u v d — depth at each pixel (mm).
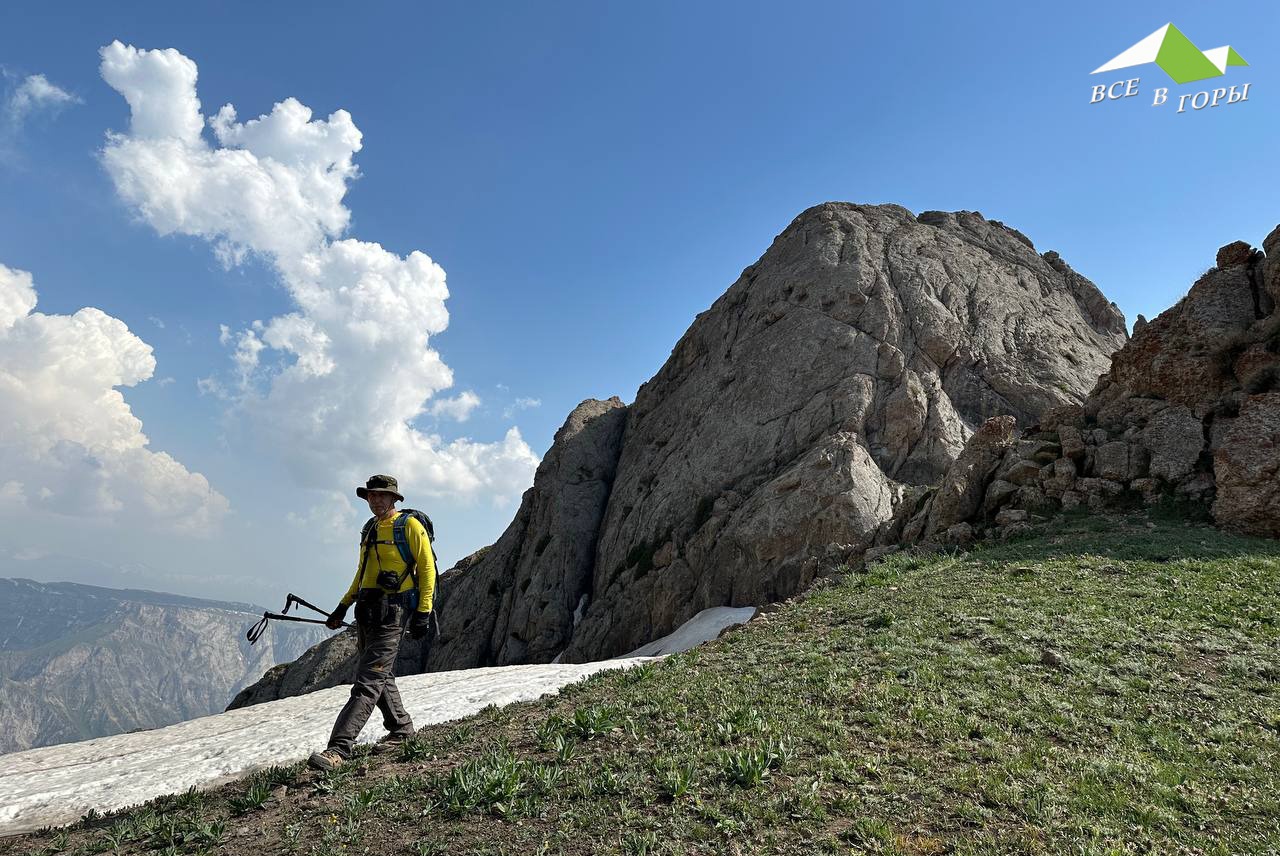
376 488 8086
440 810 5961
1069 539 16094
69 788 8938
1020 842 4969
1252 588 11539
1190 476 17641
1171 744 6645
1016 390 41156
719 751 6414
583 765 6531
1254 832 5168
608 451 58281
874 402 39875
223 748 10234
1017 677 8328
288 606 7953
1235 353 19266
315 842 5641
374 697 7652
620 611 40000
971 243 55781
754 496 36875
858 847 4988
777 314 48219
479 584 55094
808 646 10195
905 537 21438
